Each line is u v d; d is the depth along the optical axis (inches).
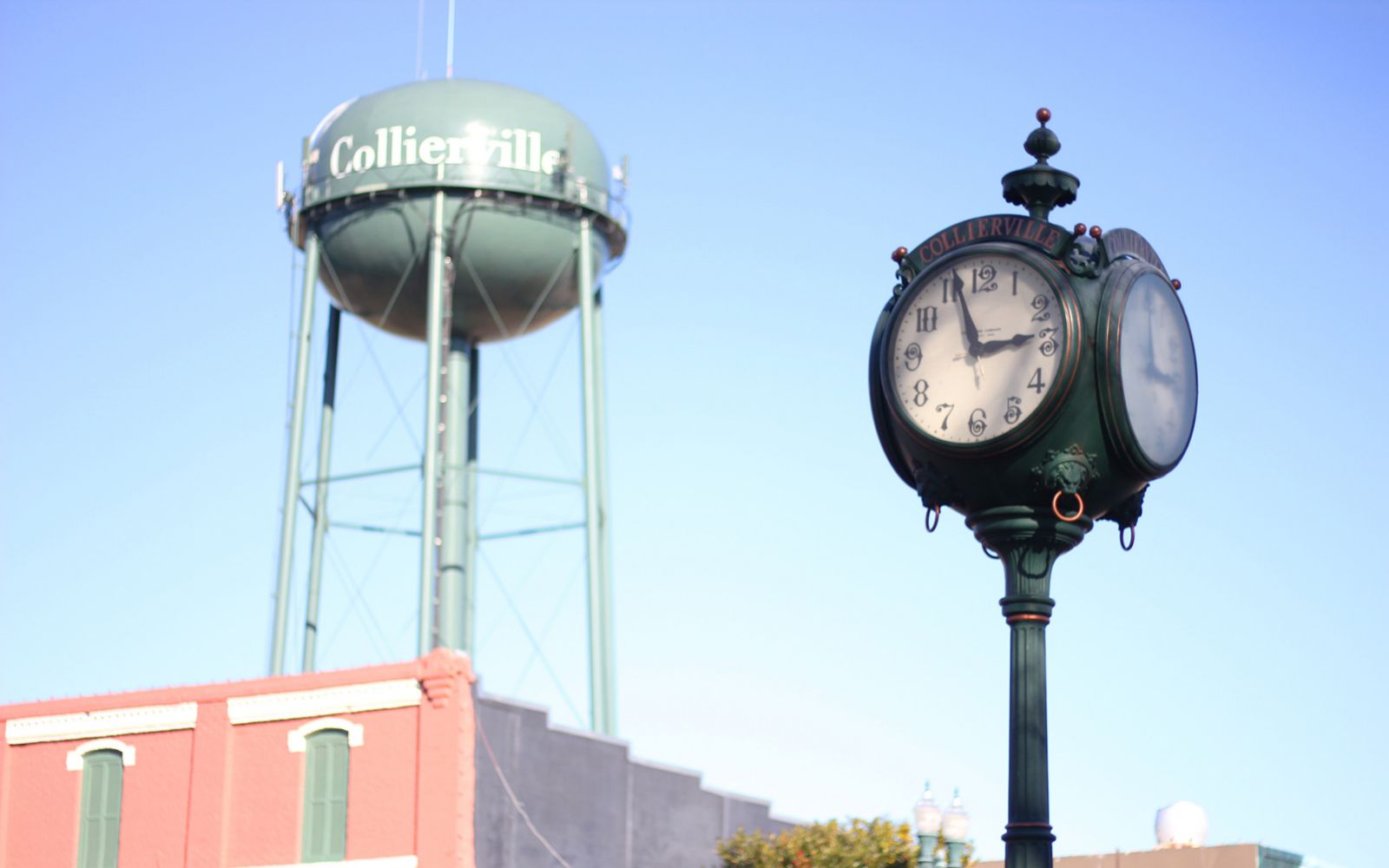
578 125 1833.2
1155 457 460.4
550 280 1814.7
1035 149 476.4
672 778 1451.8
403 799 1315.2
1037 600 453.7
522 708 1352.1
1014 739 445.7
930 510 466.3
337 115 1817.2
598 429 1859.0
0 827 1482.5
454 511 1797.5
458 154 1755.7
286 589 1722.4
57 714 1480.1
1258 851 1382.9
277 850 1359.5
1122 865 1437.0
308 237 1801.2
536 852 1333.7
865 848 1376.7
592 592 1784.0
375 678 1342.3
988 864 1606.8
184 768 1418.6
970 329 459.8
